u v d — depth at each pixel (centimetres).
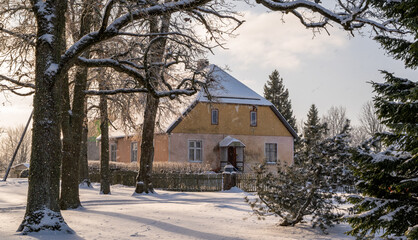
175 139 3888
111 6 1153
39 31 1136
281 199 1130
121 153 4825
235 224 1187
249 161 4178
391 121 601
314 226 1097
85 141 3036
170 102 2727
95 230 1054
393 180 627
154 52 1678
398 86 628
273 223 1222
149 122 2480
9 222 1185
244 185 2911
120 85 2103
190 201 2050
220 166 4047
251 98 4266
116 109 2583
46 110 1099
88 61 1258
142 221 1213
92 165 4294
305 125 1185
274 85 7550
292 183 1151
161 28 1777
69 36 1831
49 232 1006
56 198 1081
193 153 3988
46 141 1087
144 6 1258
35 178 1068
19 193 2456
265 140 4278
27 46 1586
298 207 1138
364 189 663
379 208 624
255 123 4256
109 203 1908
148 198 2236
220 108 4103
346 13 1462
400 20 603
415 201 629
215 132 4059
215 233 1023
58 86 1132
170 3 1241
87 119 2795
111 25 1194
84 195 2344
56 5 1151
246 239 948
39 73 1116
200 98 3928
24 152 9812
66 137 1588
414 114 575
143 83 1359
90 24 1680
